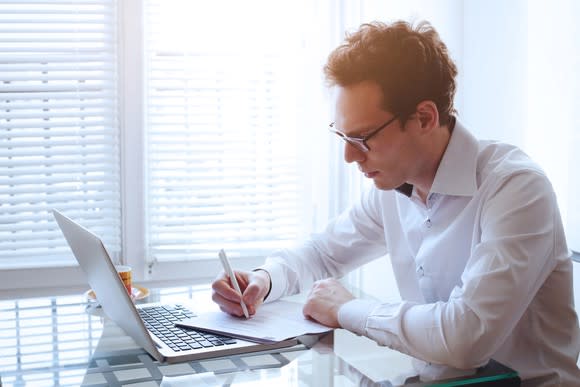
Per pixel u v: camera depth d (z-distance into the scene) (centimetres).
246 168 271
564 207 235
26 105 253
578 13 226
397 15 271
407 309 139
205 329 145
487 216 141
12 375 124
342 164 271
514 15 254
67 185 258
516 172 143
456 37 278
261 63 269
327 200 274
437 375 124
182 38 263
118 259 265
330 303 152
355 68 140
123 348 139
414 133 145
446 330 130
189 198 268
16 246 255
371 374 124
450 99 148
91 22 253
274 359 132
